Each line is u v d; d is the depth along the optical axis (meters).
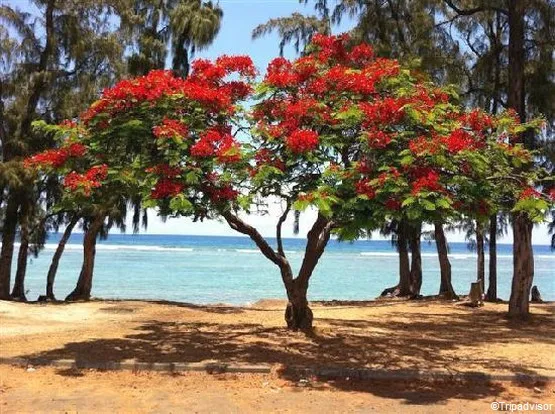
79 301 17.20
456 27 18.52
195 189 8.34
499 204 9.51
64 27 18.17
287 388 7.23
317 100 9.00
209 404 6.50
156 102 8.67
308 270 10.84
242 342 9.84
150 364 8.00
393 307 17.17
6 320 12.45
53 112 17.98
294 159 8.12
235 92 9.41
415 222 7.77
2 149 17.73
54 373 7.76
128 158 9.04
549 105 16.19
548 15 15.26
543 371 8.20
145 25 19.42
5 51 17.75
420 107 8.10
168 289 29.05
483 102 18.12
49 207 18.41
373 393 7.10
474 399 6.94
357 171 7.84
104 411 6.20
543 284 42.75
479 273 21.27
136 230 19.84
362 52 10.41
